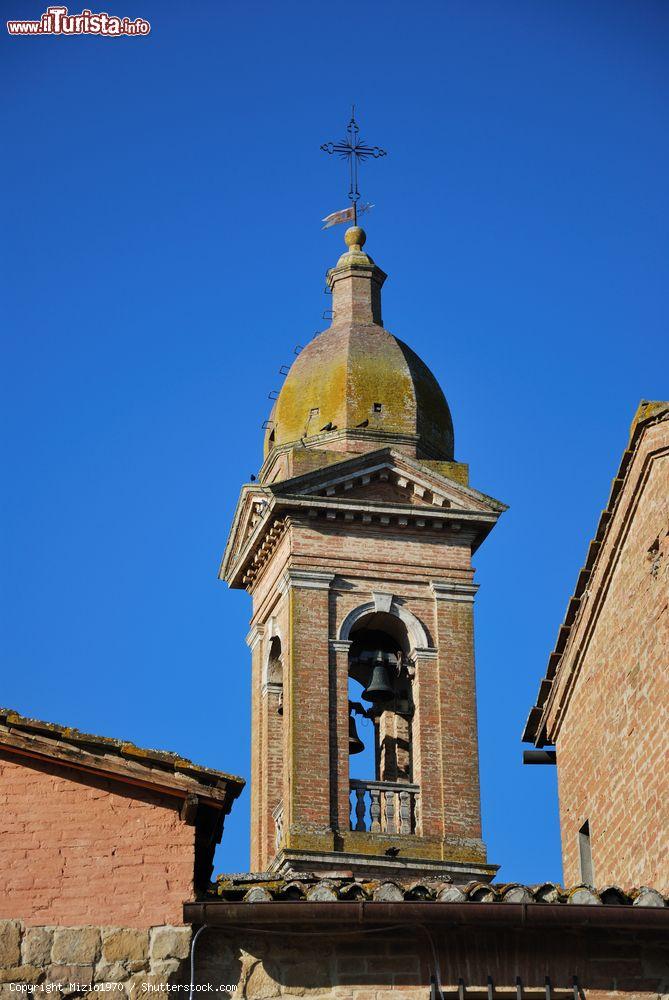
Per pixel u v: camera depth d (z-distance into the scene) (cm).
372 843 5381
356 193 6412
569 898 2802
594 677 3656
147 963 2700
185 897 2742
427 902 2756
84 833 2764
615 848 3519
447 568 5759
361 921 2742
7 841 2747
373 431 5909
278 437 5994
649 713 3425
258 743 5756
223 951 2744
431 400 6031
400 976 2759
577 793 3706
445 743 5556
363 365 6016
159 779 2791
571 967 2792
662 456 3444
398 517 5744
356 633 5734
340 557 5706
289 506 5678
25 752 2789
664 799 3341
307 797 5409
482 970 2777
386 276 6309
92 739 2806
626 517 3534
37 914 2712
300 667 5562
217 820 2845
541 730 3853
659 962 2808
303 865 5312
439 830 5441
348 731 5528
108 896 2733
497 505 5797
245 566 5972
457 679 5634
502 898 2781
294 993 2731
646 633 3462
